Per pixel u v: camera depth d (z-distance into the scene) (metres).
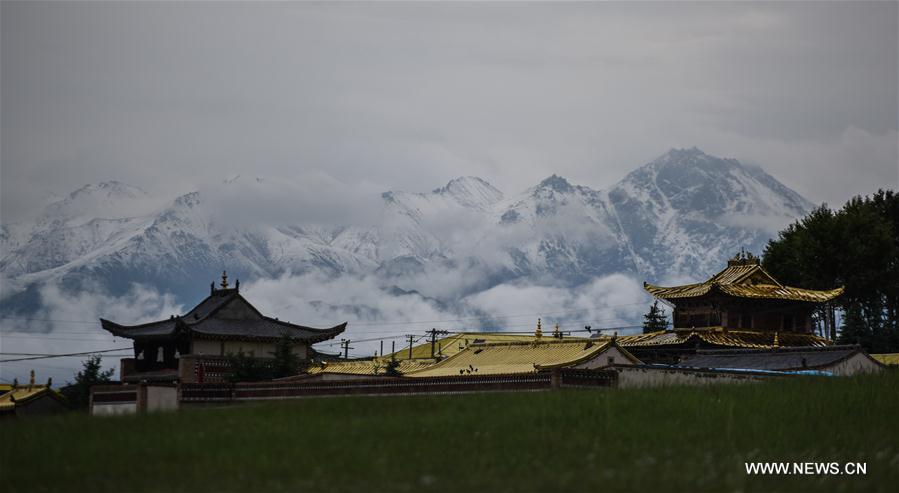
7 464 85.56
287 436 91.44
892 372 128.00
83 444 90.69
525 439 90.31
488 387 141.62
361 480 78.69
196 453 86.50
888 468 86.75
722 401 106.31
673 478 79.38
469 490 75.94
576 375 137.75
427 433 92.12
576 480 78.50
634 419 98.50
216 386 167.62
